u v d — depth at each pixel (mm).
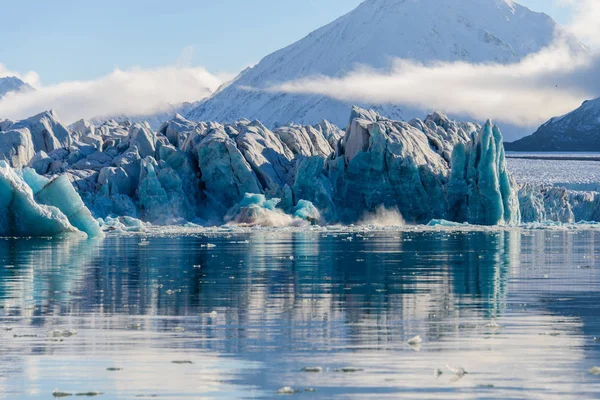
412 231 104312
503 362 26797
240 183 117688
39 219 86938
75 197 91188
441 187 120188
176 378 25219
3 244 77875
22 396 23781
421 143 125625
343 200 119062
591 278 48250
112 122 149750
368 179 119188
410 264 57250
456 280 47312
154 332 31750
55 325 33406
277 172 121438
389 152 119062
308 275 50094
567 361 26906
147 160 113562
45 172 118750
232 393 23781
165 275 50281
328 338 30500
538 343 29484
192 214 114688
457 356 27609
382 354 27938
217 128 125625
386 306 37656
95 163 119188
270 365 26609
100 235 91750
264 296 40875
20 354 28250
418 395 23422
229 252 68250
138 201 112000
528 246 76125
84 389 24281
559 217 132875
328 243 80125
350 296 40750
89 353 28328
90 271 52781
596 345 29141
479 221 118938
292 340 30188
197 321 33969
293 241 83562
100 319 34625
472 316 34906
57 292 42656
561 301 39062
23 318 35000
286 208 115312
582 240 85312
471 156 120750
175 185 114375
